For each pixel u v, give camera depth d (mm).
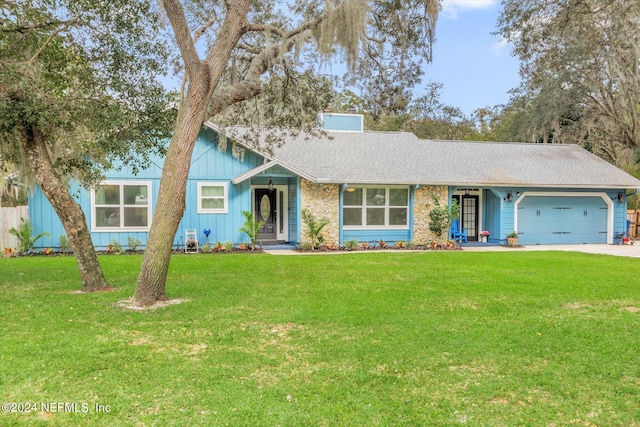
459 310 6871
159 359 4727
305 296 7836
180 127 7328
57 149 9453
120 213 15328
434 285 8945
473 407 3770
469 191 19891
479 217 19891
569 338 5551
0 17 8227
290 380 4242
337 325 6027
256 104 11039
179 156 7305
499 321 6277
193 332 5695
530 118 26250
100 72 8680
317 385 4129
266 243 17828
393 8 9047
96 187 11406
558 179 18859
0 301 7301
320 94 10867
